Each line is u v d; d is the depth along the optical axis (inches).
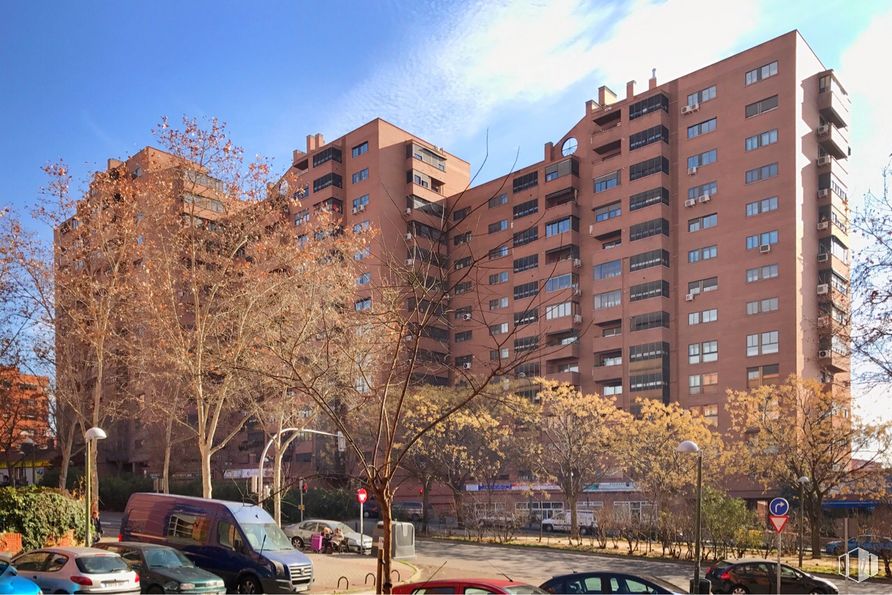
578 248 2955.2
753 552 1407.5
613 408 1915.6
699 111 2684.5
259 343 1074.7
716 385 2480.3
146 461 3171.8
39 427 1904.5
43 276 1325.0
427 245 3196.4
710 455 1723.7
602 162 2928.2
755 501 2160.4
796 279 2349.9
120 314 1339.8
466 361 2967.5
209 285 1264.8
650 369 2610.7
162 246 1178.0
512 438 2070.6
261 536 807.7
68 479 2508.6
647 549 1508.4
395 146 3339.1
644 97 2802.7
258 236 1179.9
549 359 2898.6
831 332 1127.6
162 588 664.4
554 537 1993.1
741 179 2532.0
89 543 978.1
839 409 1589.6
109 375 1669.5
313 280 1135.0
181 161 1098.1
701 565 1289.4
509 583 442.9
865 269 935.0
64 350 1514.5
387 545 431.2
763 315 2401.6
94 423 1338.6
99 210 1257.4
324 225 1236.5
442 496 2891.2
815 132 2527.1
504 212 3179.1
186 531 833.5
